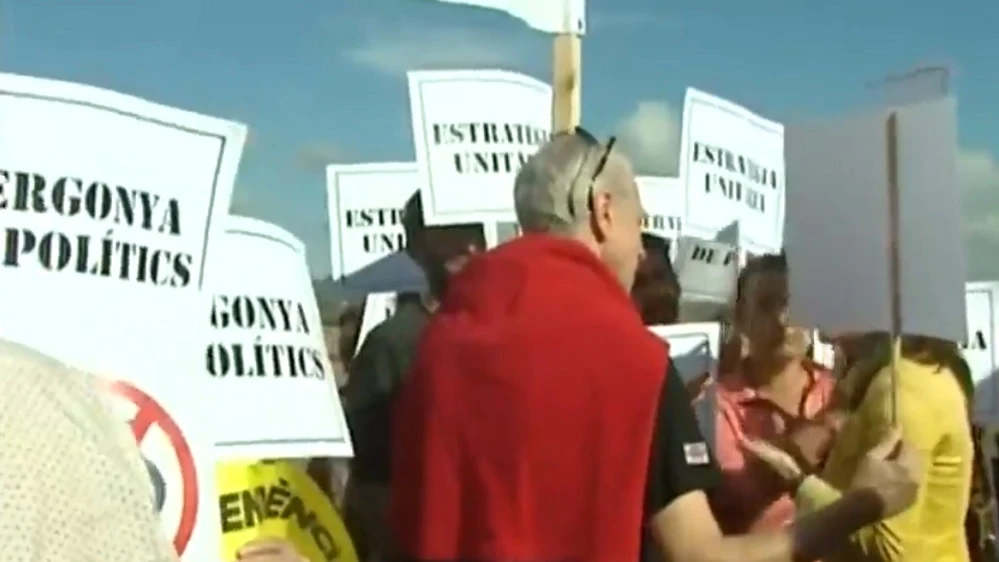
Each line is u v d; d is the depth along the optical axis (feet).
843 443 11.52
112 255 7.75
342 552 9.53
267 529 9.16
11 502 4.40
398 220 14.24
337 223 14.06
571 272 7.85
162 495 7.79
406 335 10.15
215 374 8.50
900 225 11.07
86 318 7.62
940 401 11.22
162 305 7.93
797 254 11.70
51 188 7.56
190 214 8.08
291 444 8.86
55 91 7.59
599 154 8.59
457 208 12.16
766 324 13.34
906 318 10.96
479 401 7.43
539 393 7.36
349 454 9.26
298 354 9.03
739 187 14.35
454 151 12.48
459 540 7.37
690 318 14.34
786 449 12.98
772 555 8.50
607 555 7.39
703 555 8.16
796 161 11.71
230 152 8.25
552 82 12.01
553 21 11.80
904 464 9.45
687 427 8.27
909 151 11.02
